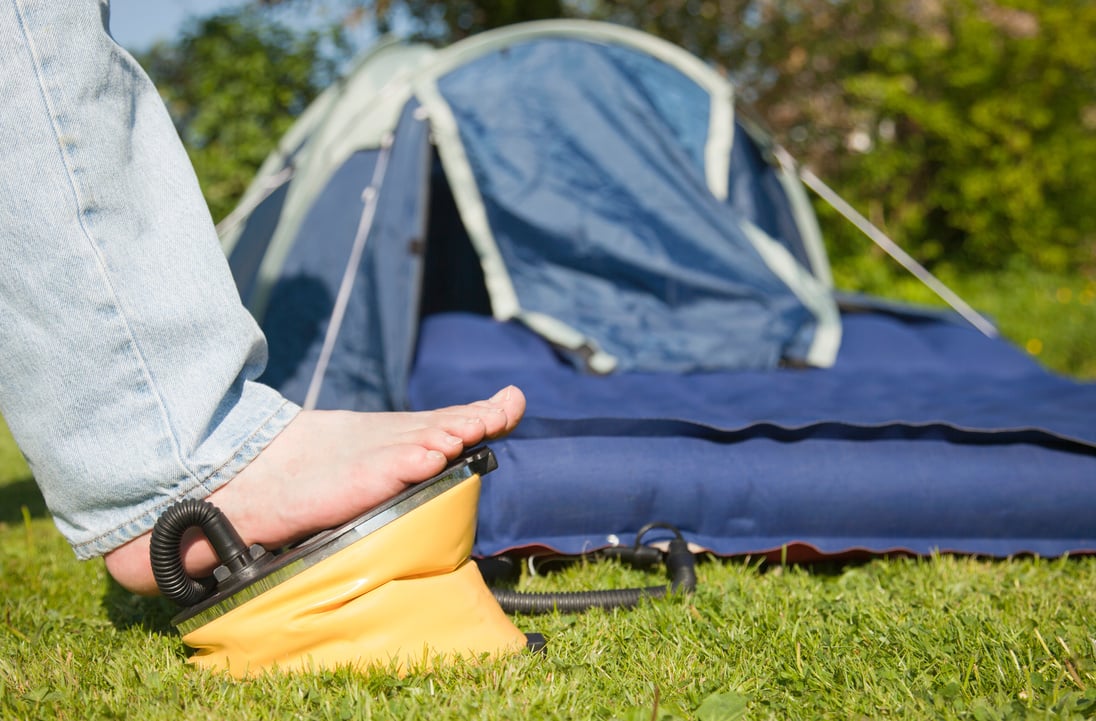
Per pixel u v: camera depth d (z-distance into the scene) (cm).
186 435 141
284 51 725
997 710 123
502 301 340
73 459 140
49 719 123
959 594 178
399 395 275
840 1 732
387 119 345
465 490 141
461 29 736
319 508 140
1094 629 154
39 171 136
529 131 347
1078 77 799
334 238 328
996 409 259
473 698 127
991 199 782
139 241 143
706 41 723
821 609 167
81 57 140
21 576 198
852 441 215
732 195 382
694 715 125
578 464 196
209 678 136
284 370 302
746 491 201
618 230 338
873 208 786
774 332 327
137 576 146
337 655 136
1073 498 208
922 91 793
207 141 714
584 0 732
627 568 196
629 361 315
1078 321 628
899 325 375
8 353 138
